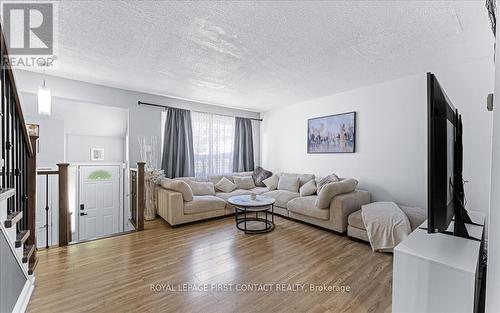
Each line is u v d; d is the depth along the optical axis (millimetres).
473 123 2807
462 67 2883
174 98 4664
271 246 2838
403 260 1260
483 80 2740
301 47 2459
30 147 2078
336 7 1800
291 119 5250
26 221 2074
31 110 3637
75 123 4227
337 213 3258
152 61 2844
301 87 3895
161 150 4527
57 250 2674
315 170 4715
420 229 1617
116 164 4719
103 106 4066
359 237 2994
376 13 1874
